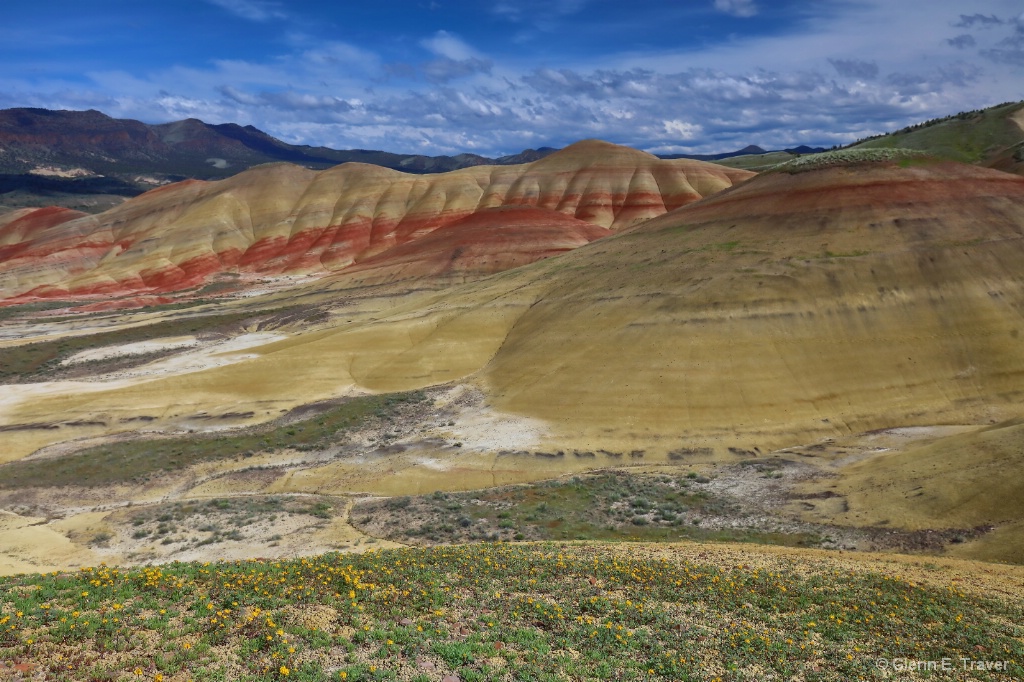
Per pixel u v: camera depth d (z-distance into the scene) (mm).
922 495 31188
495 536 30688
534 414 51812
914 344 52469
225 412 57906
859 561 23094
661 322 57656
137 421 57156
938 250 58781
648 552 23297
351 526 33000
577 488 38188
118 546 30391
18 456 52000
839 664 14109
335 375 64312
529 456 45906
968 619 16891
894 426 46781
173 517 34469
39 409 59844
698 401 49875
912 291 56062
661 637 14969
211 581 16078
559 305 67500
